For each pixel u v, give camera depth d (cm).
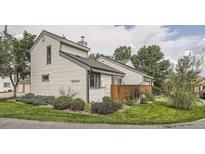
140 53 4397
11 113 1080
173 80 1426
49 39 1852
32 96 1783
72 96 1603
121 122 899
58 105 1317
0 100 1945
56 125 832
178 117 1068
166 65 3891
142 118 1027
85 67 1593
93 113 1183
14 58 2020
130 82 2653
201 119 1043
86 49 2197
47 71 1844
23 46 2191
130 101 1636
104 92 1898
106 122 898
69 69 1683
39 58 1925
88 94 1586
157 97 2631
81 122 895
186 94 1377
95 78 1745
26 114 1054
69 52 1930
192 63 1408
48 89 1819
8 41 1973
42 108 1352
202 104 1752
